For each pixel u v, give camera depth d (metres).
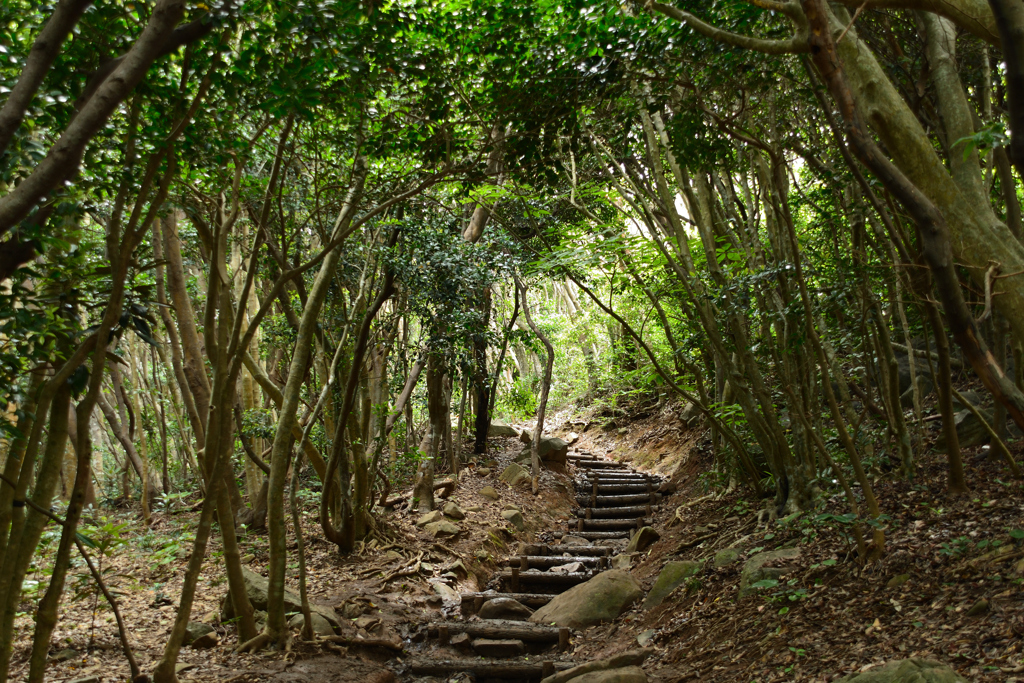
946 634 3.33
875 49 5.31
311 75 3.10
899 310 6.07
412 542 8.17
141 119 3.54
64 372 3.05
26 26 3.10
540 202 7.61
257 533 7.92
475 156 4.57
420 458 9.53
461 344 8.99
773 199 5.69
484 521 9.34
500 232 9.30
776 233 6.05
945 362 4.82
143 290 3.58
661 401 15.80
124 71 2.01
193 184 4.53
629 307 14.26
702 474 9.82
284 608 5.36
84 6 2.00
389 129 4.48
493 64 4.42
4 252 2.66
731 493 8.42
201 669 4.30
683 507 8.82
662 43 4.22
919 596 3.85
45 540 4.97
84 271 3.24
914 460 6.11
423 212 7.88
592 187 7.08
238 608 4.83
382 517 8.44
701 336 7.15
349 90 3.50
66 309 3.17
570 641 5.96
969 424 6.26
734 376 6.82
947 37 3.15
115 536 4.65
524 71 4.37
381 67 3.79
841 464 6.53
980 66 5.21
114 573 6.30
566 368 18.36
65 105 2.73
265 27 2.86
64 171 1.93
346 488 7.46
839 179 5.06
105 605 4.79
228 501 4.77
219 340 4.08
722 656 4.28
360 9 3.27
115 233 3.14
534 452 11.66
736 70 4.52
